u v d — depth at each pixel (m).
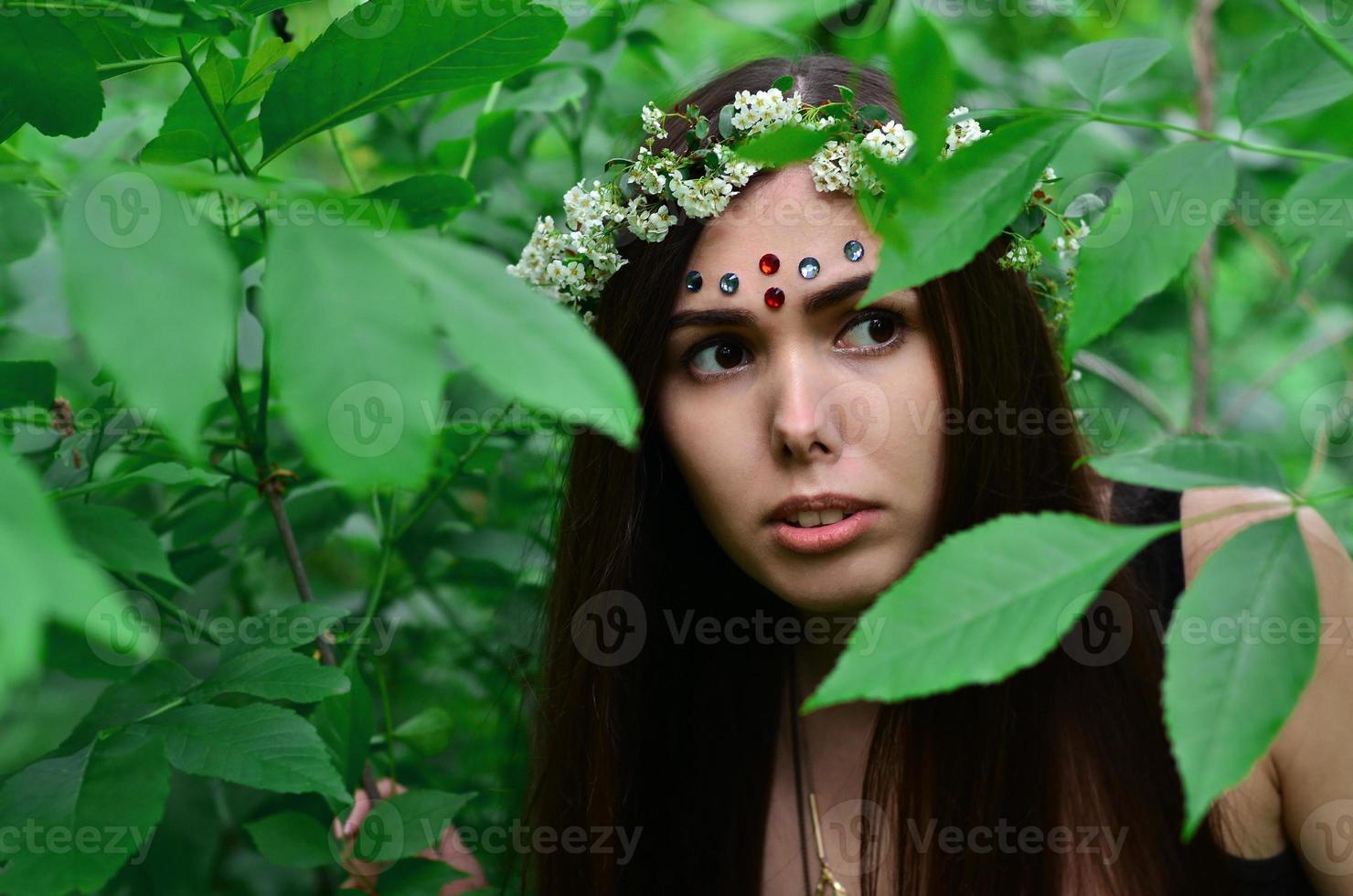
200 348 0.26
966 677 0.32
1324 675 0.88
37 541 0.23
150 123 1.19
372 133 1.37
